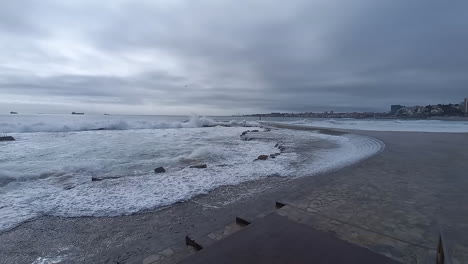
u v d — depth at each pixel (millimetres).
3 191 6055
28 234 3918
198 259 1599
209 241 3186
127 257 3059
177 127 35156
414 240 2779
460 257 2377
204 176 7316
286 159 10188
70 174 7840
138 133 24219
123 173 8078
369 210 3693
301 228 2031
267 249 1697
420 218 3381
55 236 3834
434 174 5922
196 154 11344
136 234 3793
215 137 21500
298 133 25188
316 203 4043
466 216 3422
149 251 3166
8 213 4723
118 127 29469
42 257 3279
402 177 5668
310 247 1723
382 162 7457
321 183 5309
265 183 6465
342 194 4492
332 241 1811
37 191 6039
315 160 9906
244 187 6152
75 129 26078
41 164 9344
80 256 3254
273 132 26891
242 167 8602
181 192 5789
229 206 4680
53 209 4883
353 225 3184
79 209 4863
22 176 7371
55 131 24594
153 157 11070
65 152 12219
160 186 6301
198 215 4359
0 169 8391
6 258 3277
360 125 32031
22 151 12430
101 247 3455
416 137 14969
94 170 8477
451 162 7391
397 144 11664
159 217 4402
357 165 7078
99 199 5398
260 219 2232
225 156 11195
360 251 1674
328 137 20375
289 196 4512
